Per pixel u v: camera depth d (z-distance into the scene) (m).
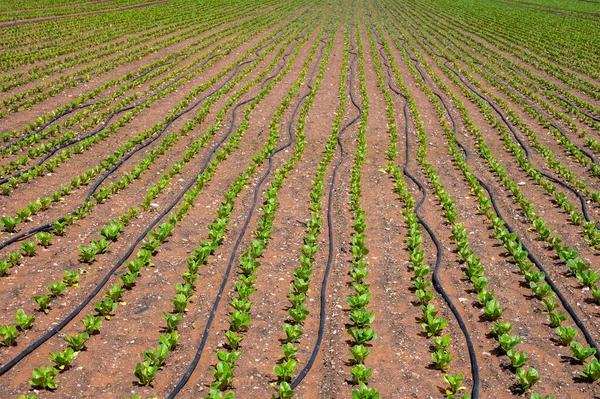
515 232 3.69
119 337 2.69
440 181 4.45
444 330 2.83
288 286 3.10
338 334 2.79
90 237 3.43
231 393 2.34
